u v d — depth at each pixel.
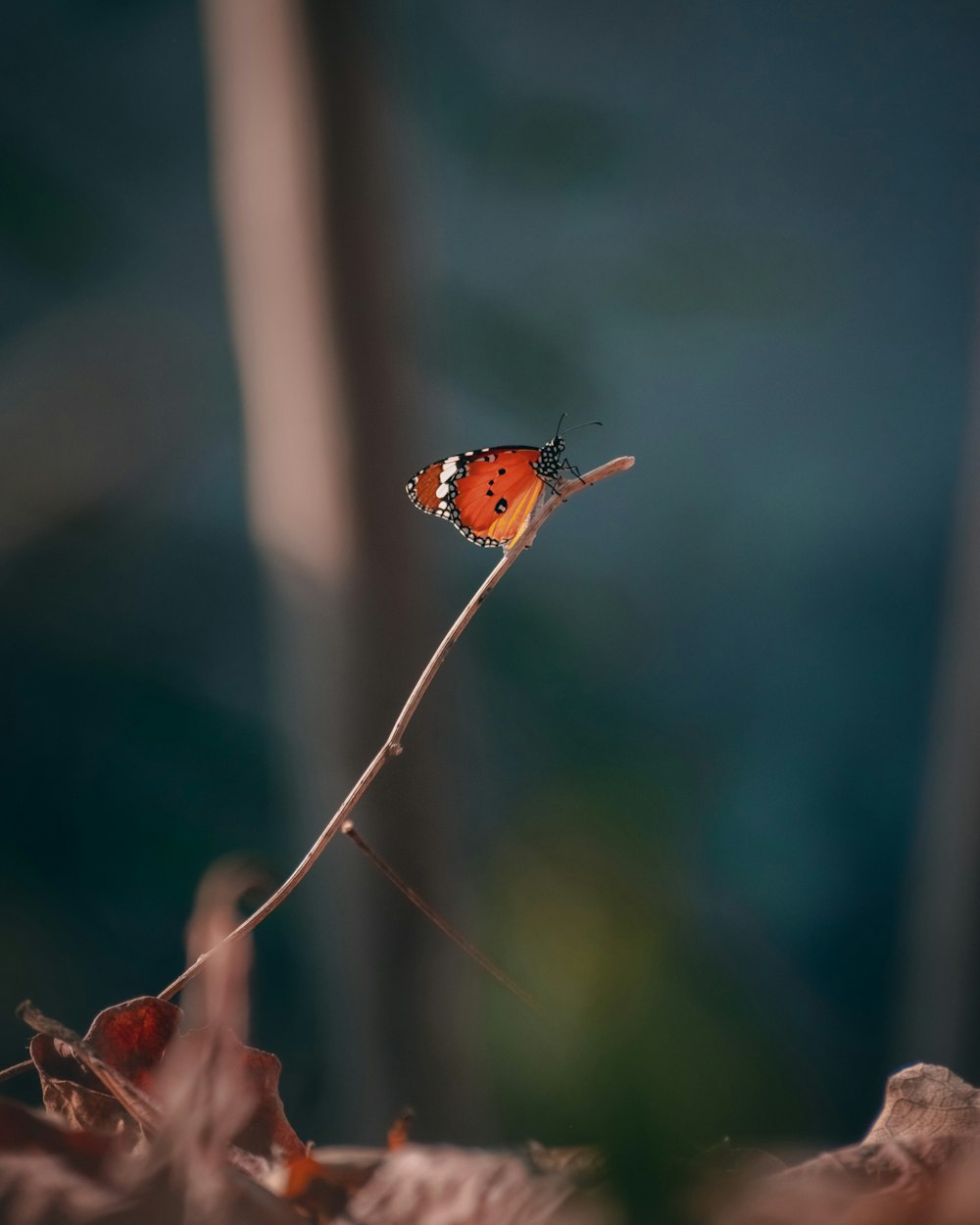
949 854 3.02
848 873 4.61
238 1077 1.44
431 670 1.92
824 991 4.02
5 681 4.49
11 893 4.19
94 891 4.36
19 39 5.21
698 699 5.35
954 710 3.02
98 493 4.46
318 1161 1.61
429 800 2.59
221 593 4.91
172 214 5.30
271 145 2.45
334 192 2.43
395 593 2.59
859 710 5.43
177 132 5.36
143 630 4.75
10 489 4.30
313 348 2.49
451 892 2.58
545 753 4.00
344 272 2.46
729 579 5.66
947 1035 3.01
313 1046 3.25
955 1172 1.41
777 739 5.32
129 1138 1.79
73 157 5.20
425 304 2.76
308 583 2.60
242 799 4.71
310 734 2.67
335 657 2.60
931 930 3.06
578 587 5.22
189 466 4.82
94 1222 1.35
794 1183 1.40
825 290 5.73
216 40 2.52
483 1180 1.35
